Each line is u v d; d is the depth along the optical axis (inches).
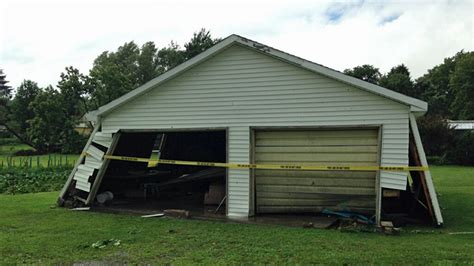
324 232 283.6
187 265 207.3
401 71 1943.9
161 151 576.7
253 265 206.4
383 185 307.6
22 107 2130.9
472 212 365.7
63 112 1571.1
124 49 2258.9
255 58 346.9
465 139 1016.2
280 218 337.7
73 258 224.4
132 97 385.7
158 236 274.2
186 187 518.0
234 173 353.1
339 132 330.6
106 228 301.9
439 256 220.5
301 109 332.5
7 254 233.3
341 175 335.3
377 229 287.4
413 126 299.9
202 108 364.5
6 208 397.4
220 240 260.7
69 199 421.1
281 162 348.8
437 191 505.4
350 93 317.1
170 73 368.5
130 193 485.1
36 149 1617.9
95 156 406.0
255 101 347.3
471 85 1987.0
